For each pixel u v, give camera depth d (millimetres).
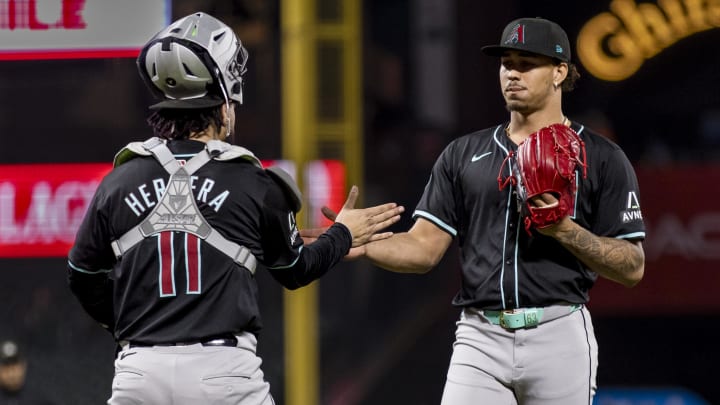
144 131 37625
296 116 33875
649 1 38312
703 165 38000
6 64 36000
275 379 35344
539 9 40750
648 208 38094
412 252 14547
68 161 37344
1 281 35781
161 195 11648
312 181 33562
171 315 11492
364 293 41406
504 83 14141
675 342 40562
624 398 39031
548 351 13844
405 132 41500
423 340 40438
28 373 33094
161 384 11414
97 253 11953
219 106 12133
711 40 40156
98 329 34656
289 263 12125
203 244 11578
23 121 37094
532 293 13852
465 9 41500
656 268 38000
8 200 31516
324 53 34250
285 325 34312
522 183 13203
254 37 37156
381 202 40531
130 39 22953
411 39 41906
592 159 13875
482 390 14062
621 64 38219
